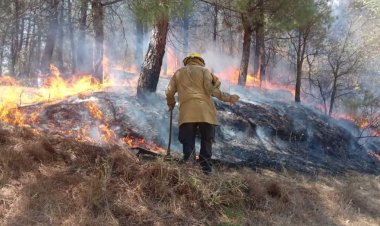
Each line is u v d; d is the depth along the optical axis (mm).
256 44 13273
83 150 4398
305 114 8852
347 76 11133
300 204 4441
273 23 8688
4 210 3209
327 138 8188
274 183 4613
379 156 8727
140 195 3770
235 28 10258
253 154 6414
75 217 3264
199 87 4742
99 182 3670
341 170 6531
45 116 5941
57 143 4520
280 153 6840
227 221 3822
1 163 3777
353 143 8695
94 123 6023
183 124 4711
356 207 4789
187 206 3822
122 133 5953
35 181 3611
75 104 6414
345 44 10281
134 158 4320
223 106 7758
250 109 8055
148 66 7051
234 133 7016
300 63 9750
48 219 3205
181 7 4605
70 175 3822
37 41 15859
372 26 11062
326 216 4324
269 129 7516
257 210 4145
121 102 6715
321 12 9156
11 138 4305
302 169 6047
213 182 4172
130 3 4676
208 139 4734
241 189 4355
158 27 6949
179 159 4770
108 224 3285
